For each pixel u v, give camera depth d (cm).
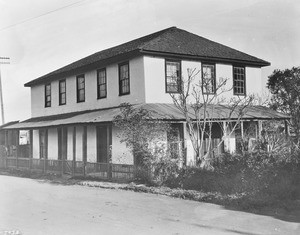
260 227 802
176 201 1147
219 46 2289
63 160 1988
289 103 2014
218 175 1300
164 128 1552
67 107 2508
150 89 1875
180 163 1563
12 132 3080
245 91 2242
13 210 1043
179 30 2348
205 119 1597
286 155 1462
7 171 2398
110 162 1722
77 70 2341
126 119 1513
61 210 1041
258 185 1144
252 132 2020
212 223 848
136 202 1144
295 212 935
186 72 2000
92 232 788
